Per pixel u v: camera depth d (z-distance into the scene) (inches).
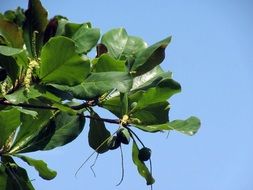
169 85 52.1
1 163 53.8
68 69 48.1
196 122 52.5
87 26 50.7
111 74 49.1
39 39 49.7
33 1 49.6
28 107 49.6
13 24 48.4
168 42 52.1
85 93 48.7
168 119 52.4
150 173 53.1
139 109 52.3
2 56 48.0
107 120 51.8
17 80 48.6
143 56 52.4
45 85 48.6
